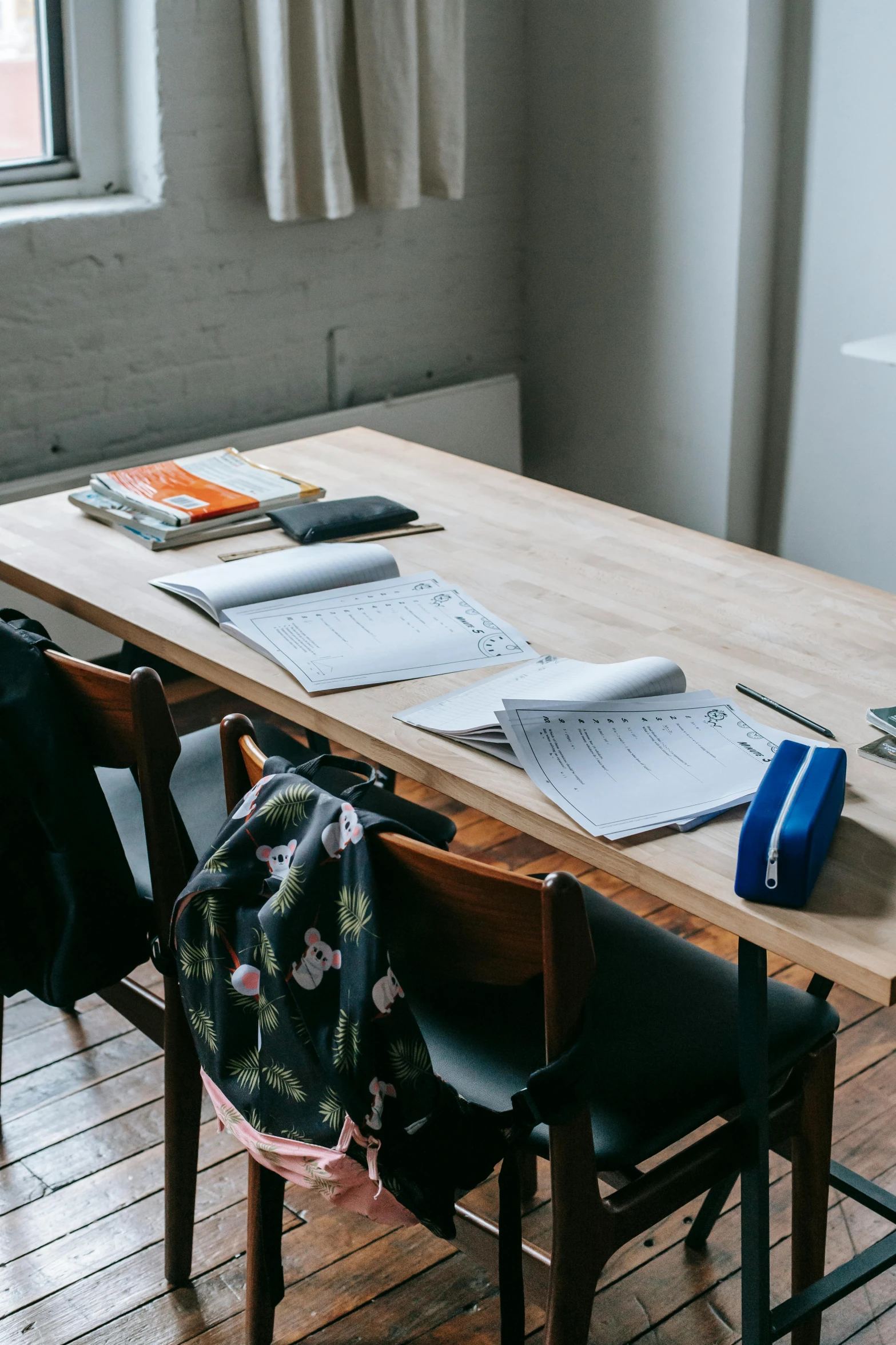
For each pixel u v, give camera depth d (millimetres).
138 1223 1839
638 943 1531
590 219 3770
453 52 3375
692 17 3344
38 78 3146
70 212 3076
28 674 1464
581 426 4008
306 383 3623
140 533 2096
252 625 1743
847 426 3479
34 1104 2051
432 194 3494
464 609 1809
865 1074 2066
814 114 3314
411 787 2938
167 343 3318
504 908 1066
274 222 3410
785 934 1158
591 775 1387
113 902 1526
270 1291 1455
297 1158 1187
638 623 1780
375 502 2176
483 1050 1355
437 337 3865
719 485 3674
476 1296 1715
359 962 1087
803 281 3467
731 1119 1484
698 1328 1665
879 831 1309
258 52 3156
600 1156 1233
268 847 1169
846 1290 1422
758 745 1444
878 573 3535
